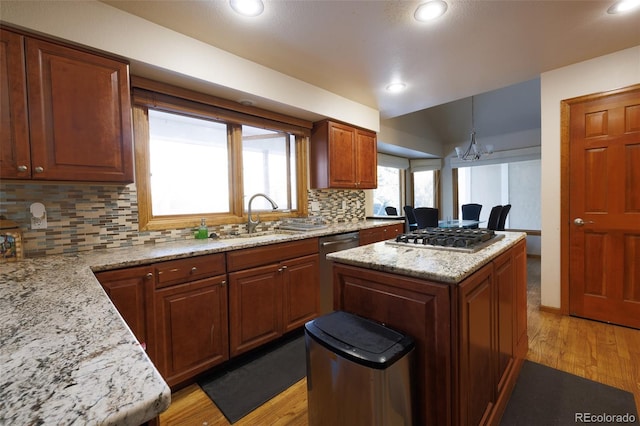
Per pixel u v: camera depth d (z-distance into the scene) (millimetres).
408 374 1101
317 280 2527
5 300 848
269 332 2168
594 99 2410
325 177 3117
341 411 1100
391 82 2779
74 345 560
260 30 1896
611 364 1884
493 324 1402
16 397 397
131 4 1626
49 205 1715
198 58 1991
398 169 6676
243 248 2006
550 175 2668
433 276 1102
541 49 2223
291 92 2605
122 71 1689
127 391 421
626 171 2326
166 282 1655
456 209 6438
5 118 1365
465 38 2041
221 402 1646
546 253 2729
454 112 5555
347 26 1875
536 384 1717
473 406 1187
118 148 1670
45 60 1455
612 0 1663
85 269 1301
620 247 2381
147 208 2088
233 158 2611
